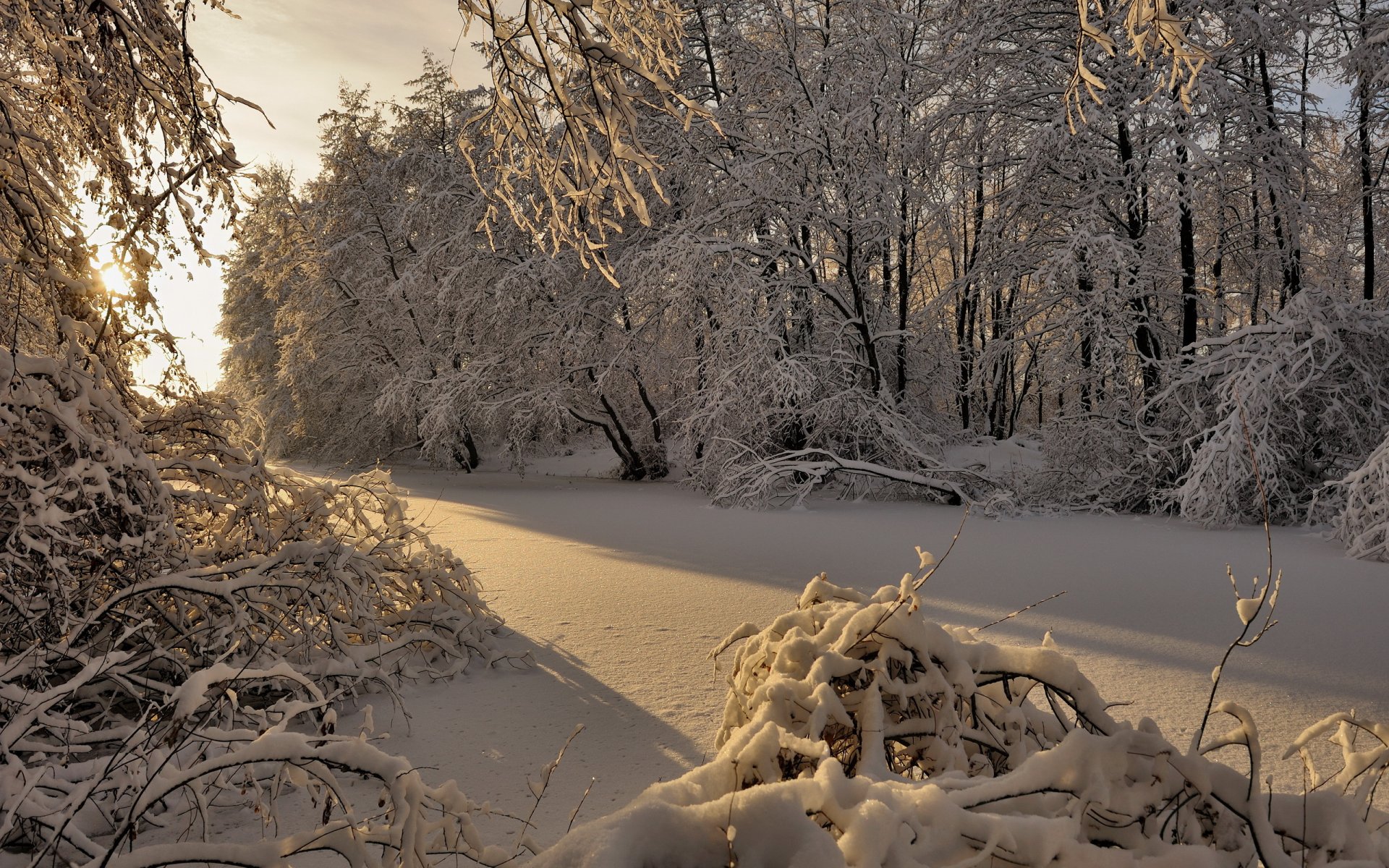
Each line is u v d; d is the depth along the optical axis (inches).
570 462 1035.9
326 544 184.9
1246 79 641.6
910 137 681.6
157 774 80.3
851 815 58.4
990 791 71.3
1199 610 258.5
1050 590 290.8
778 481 620.4
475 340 833.5
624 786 133.0
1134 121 610.5
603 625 241.3
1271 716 166.1
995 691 106.6
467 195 823.7
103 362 184.7
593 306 794.8
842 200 669.3
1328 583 308.3
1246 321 791.7
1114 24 589.0
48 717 107.9
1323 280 714.2
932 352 836.6
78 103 178.1
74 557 156.0
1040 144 619.2
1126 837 72.8
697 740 153.3
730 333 655.8
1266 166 625.3
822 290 705.6
